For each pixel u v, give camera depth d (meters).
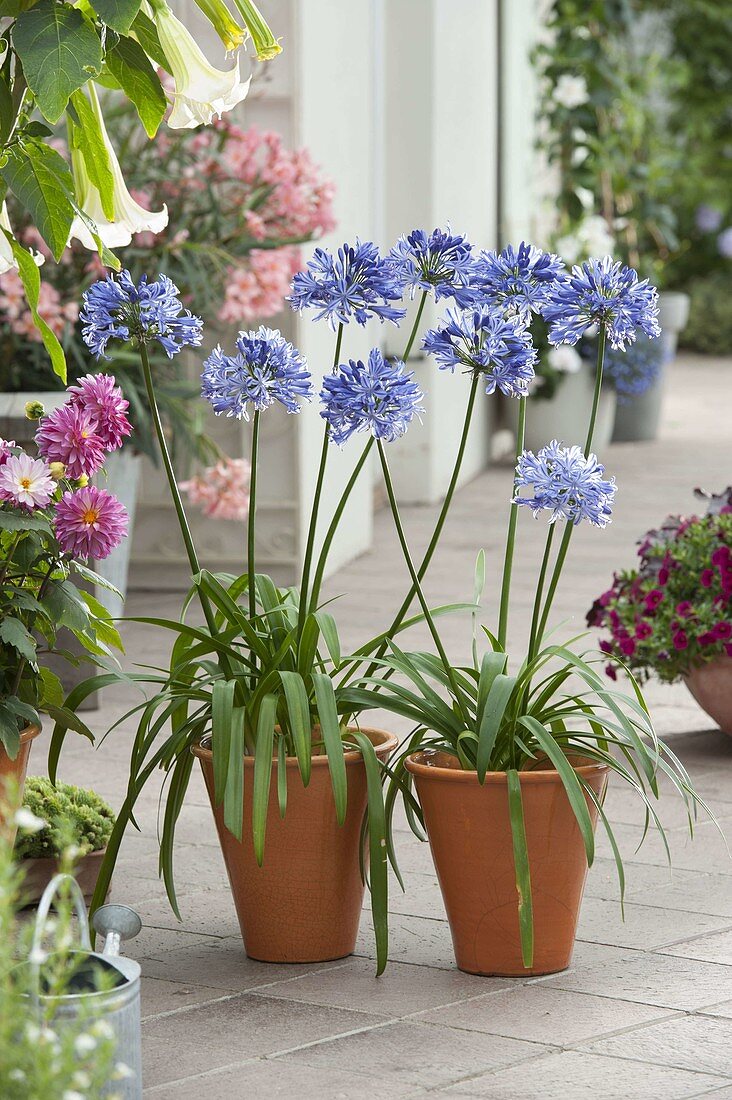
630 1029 2.52
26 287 2.77
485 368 2.63
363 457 2.75
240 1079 2.36
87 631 2.99
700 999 2.64
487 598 6.17
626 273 2.64
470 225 9.39
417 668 2.83
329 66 6.59
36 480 2.74
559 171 12.61
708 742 4.29
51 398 4.93
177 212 5.79
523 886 2.60
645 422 10.74
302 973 2.80
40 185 2.64
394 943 2.94
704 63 16.84
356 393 2.56
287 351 2.66
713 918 3.03
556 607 5.98
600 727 2.97
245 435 6.33
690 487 8.81
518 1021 2.56
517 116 10.94
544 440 9.90
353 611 5.93
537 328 9.56
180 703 2.80
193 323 2.77
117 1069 1.75
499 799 2.66
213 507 5.90
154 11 2.67
